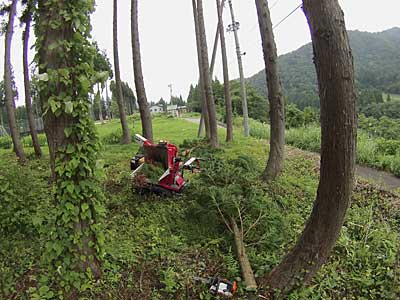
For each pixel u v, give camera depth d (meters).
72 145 3.51
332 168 3.47
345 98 3.25
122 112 15.82
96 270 3.87
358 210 6.42
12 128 11.19
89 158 3.62
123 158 10.95
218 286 3.93
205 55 12.97
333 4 3.15
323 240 3.76
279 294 3.89
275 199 6.64
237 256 4.65
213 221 5.41
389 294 4.21
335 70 3.20
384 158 10.56
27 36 12.09
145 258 4.41
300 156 11.61
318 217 3.73
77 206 3.63
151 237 5.01
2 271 3.81
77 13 3.36
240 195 5.56
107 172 8.54
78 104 3.44
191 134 20.39
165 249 4.65
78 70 3.43
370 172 10.05
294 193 7.19
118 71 15.61
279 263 4.21
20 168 5.61
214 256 4.70
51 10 3.32
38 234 4.45
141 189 6.58
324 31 3.17
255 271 4.36
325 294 4.12
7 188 4.60
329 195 3.57
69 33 3.39
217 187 5.73
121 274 4.03
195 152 10.70
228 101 15.14
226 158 10.20
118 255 4.30
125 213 5.78
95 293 3.68
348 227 5.69
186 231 5.32
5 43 11.27
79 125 3.48
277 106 7.93
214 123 12.95
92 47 3.56
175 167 6.77
